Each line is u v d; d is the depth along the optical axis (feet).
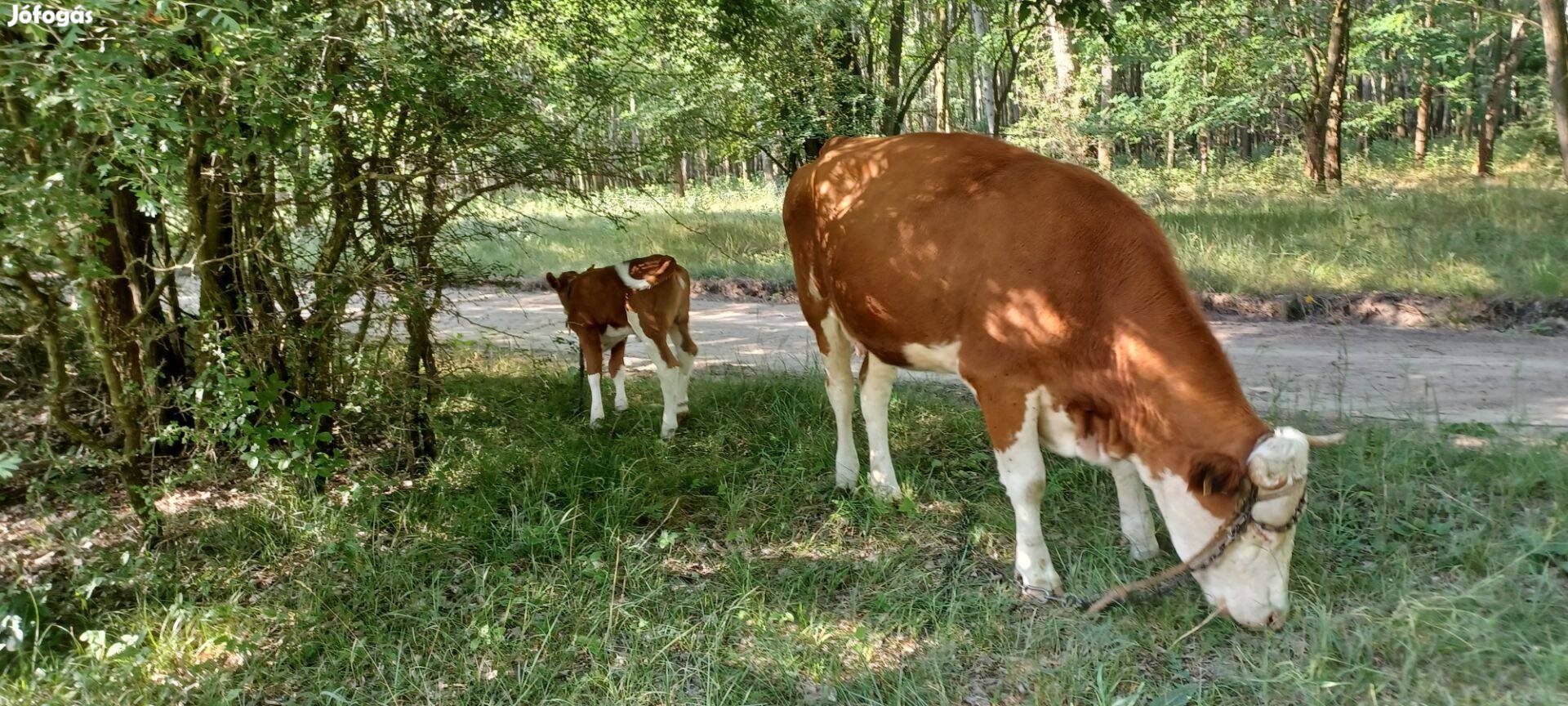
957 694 11.09
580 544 14.87
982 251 12.37
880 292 13.71
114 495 16.56
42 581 13.38
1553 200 40.96
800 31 37.11
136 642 11.66
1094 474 16.19
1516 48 67.87
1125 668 11.22
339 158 15.64
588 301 20.42
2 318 14.48
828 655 11.87
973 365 12.62
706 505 16.48
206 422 14.62
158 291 14.83
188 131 12.00
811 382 22.56
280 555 14.42
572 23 19.56
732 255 42.78
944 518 15.60
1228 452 10.71
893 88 45.42
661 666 11.73
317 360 17.15
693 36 25.04
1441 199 44.04
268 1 12.19
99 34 10.55
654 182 19.39
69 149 10.80
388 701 11.07
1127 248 11.64
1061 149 61.77
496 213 18.90
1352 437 17.02
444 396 19.75
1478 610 11.52
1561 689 10.23
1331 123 60.29
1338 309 29.96
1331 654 11.15
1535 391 20.86
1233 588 11.19
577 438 19.26
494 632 12.16
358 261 16.49
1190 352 11.19
